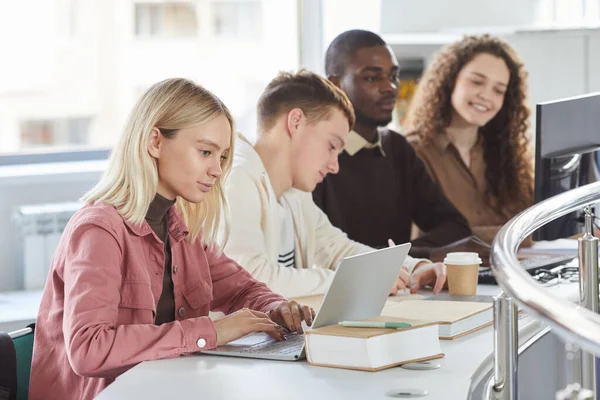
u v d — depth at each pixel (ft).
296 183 11.02
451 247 12.39
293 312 8.09
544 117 10.71
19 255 15.11
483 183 15.37
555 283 10.39
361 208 13.83
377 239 13.94
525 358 12.96
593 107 11.53
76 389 7.53
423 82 15.46
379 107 13.91
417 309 8.21
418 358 6.79
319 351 6.73
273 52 17.48
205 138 7.80
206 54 17.13
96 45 16.49
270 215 10.48
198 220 8.47
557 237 10.93
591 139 11.50
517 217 7.25
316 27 17.47
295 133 10.77
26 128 16.26
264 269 9.95
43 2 16.14
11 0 15.99
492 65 15.11
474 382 6.45
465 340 7.59
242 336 7.44
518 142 15.37
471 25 18.57
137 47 16.69
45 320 7.80
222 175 8.46
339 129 10.85
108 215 7.56
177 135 7.78
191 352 7.22
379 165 14.02
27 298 14.46
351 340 6.58
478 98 15.05
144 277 7.68
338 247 11.85
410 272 10.35
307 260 11.59
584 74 16.38
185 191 7.89
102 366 6.93
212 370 6.69
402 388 6.09
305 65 17.47
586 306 8.12
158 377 6.50
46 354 7.73
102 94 16.60
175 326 7.18
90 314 7.09
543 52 16.57
